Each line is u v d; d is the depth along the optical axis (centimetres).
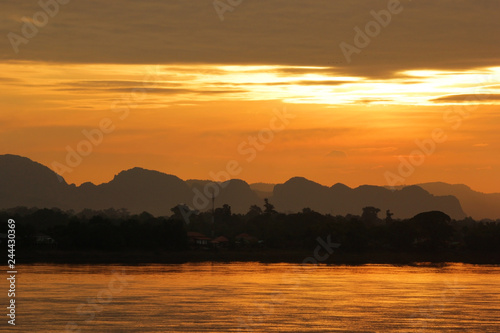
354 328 9838
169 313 10862
